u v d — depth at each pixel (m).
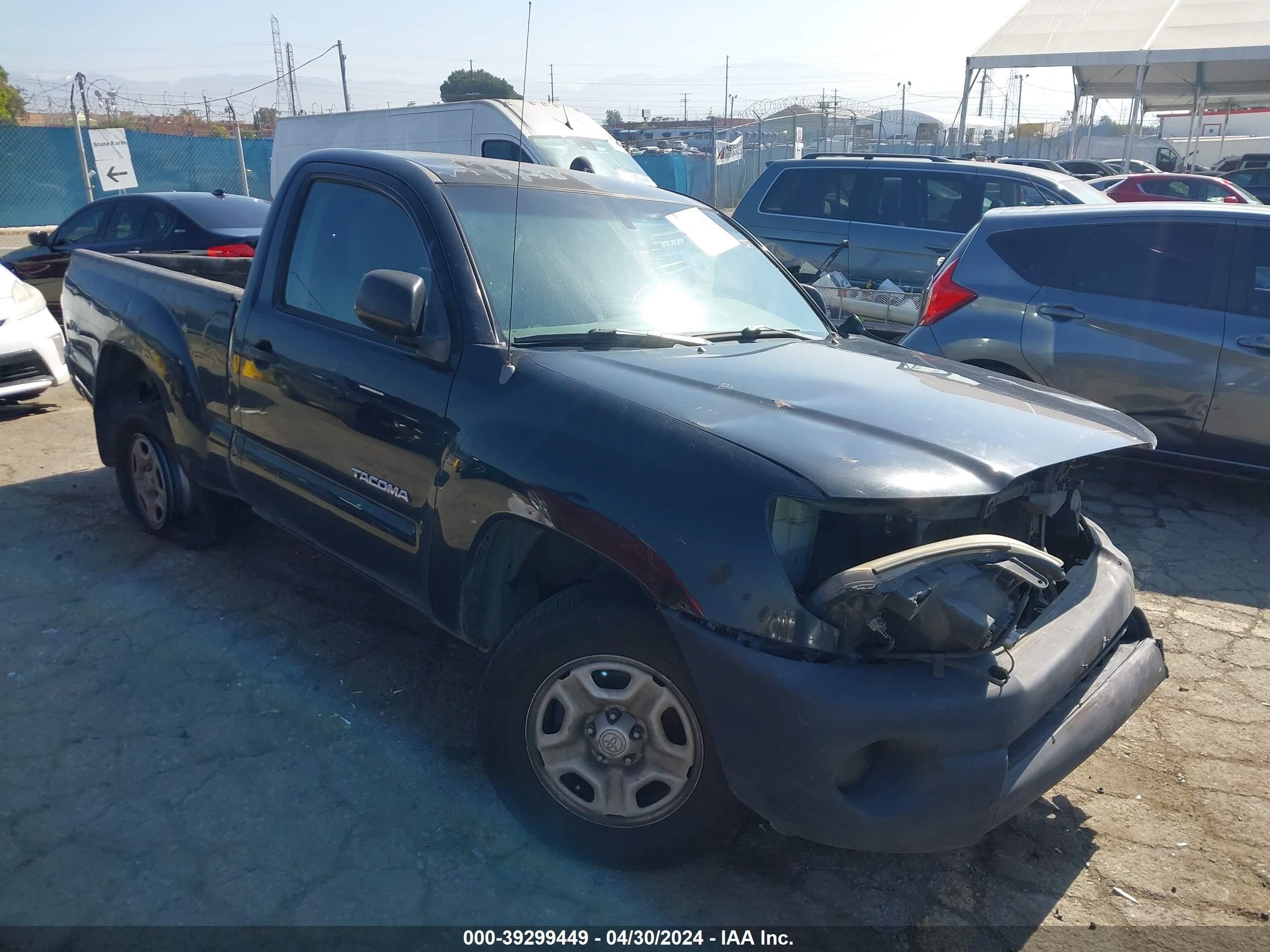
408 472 3.15
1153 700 3.87
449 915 2.62
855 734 2.27
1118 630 2.92
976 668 2.35
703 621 2.42
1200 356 5.58
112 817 2.95
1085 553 3.19
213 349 4.11
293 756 3.29
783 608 2.34
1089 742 2.58
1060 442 2.69
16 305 7.39
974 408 2.87
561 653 2.71
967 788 2.31
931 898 2.77
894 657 2.35
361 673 3.82
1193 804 3.23
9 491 5.76
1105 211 6.04
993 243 6.39
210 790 3.09
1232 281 5.59
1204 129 48.66
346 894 2.68
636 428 2.63
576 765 2.73
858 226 9.59
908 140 41.78
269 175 27.95
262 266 3.94
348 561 3.53
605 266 3.58
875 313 8.28
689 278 3.82
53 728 3.40
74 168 24.02
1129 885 2.85
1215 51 20.55
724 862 2.88
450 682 3.79
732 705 2.38
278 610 4.31
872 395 2.89
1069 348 5.96
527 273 3.33
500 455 2.82
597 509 2.58
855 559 2.50
